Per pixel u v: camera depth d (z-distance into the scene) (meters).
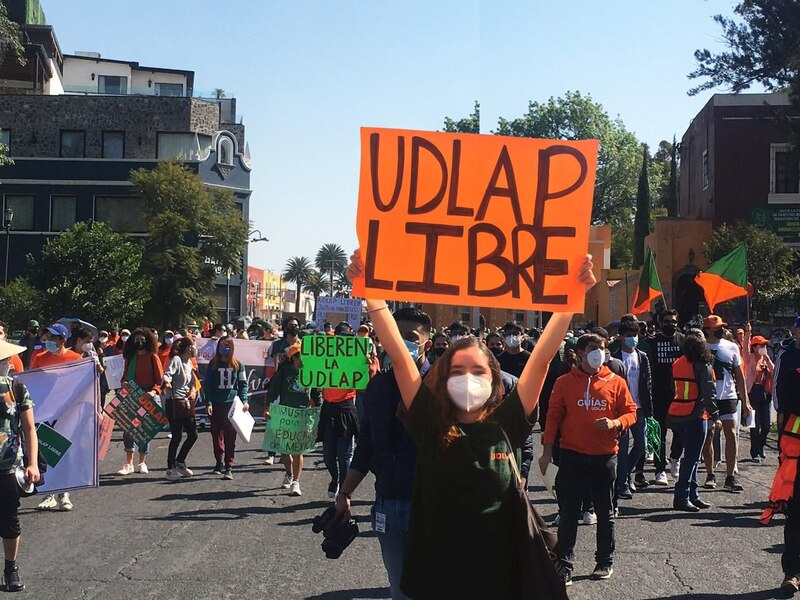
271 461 13.95
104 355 22.41
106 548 8.36
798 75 35.69
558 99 73.00
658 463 12.12
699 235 43.00
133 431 12.76
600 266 57.91
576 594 6.94
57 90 62.22
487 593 3.74
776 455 15.00
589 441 7.38
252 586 7.11
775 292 34.19
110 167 51.25
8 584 6.94
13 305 34.72
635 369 11.15
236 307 52.91
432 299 4.44
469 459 3.78
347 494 5.53
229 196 46.34
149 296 37.94
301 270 146.75
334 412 10.83
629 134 74.44
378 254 4.47
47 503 10.23
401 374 4.07
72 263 36.22
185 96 51.97
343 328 11.15
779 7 35.44
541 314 50.84
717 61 36.69
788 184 42.59
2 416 6.88
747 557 8.06
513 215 4.45
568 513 7.39
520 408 3.99
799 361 7.71
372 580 7.28
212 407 12.72
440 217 4.47
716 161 42.91
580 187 4.42
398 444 5.08
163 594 6.88
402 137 4.50
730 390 11.62
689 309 43.19
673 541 8.70
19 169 51.09
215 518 9.76
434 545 3.79
